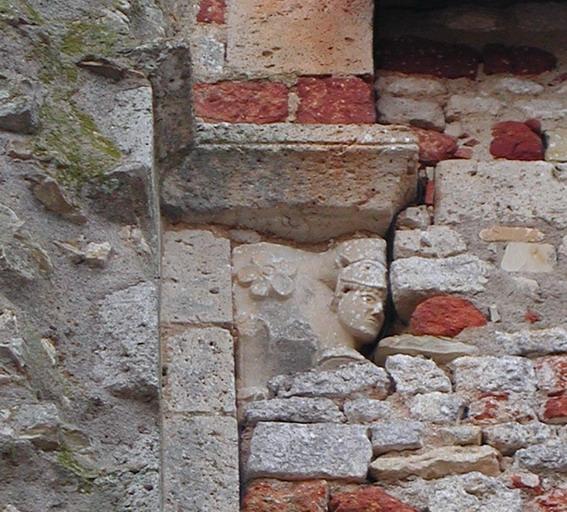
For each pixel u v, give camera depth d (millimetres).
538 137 13172
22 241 10781
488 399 11695
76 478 10078
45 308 10656
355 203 12367
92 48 11797
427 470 11320
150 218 11203
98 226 11086
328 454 11336
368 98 13062
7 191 10969
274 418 11516
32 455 10039
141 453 10289
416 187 12555
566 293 12242
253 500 11164
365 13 13391
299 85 13094
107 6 12125
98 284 10852
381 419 11562
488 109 13258
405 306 12203
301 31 13320
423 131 13141
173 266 12133
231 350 11789
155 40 11891
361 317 12078
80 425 10320
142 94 11695
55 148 11219
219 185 12344
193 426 11391
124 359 10555
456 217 12523
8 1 11719
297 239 12430
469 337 12023
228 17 13398
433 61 13492
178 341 11789
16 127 11227
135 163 11250
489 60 13523
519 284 12258
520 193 12641
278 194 12344
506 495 11250
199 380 11617
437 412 11609
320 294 12219
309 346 11953
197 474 11188
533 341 11977
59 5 12000
